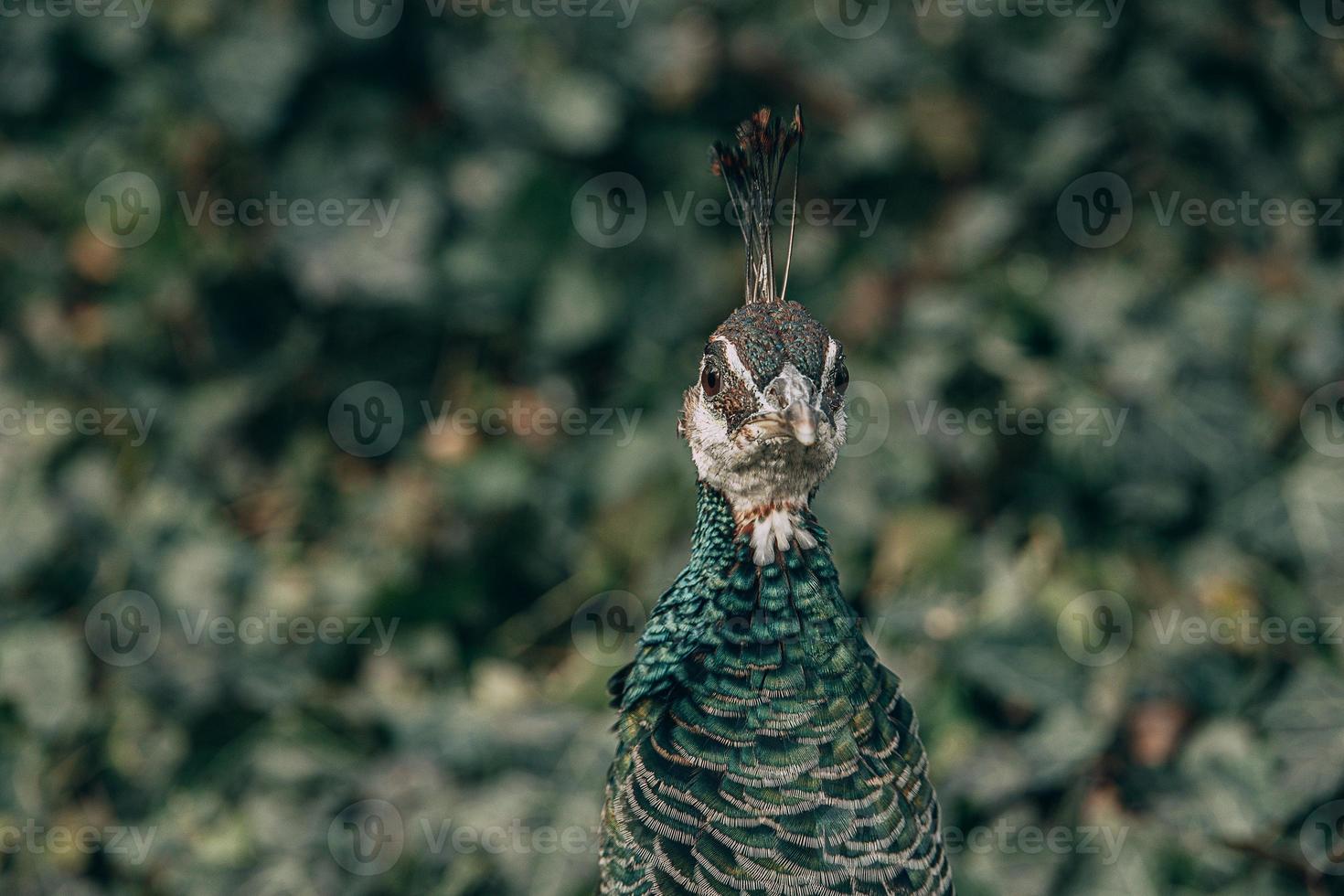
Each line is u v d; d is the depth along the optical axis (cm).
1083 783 977
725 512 689
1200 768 960
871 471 1083
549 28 1149
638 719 670
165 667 1068
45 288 1156
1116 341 1109
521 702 1078
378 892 979
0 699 1056
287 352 1177
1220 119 1149
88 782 1059
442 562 1154
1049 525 1085
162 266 1149
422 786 1002
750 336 688
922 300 1137
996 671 1006
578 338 1154
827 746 635
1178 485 1085
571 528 1159
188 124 1136
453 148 1155
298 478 1183
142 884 1035
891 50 1164
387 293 1138
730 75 1167
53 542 1098
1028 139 1166
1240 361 1109
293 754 1043
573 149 1138
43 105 1145
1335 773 941
